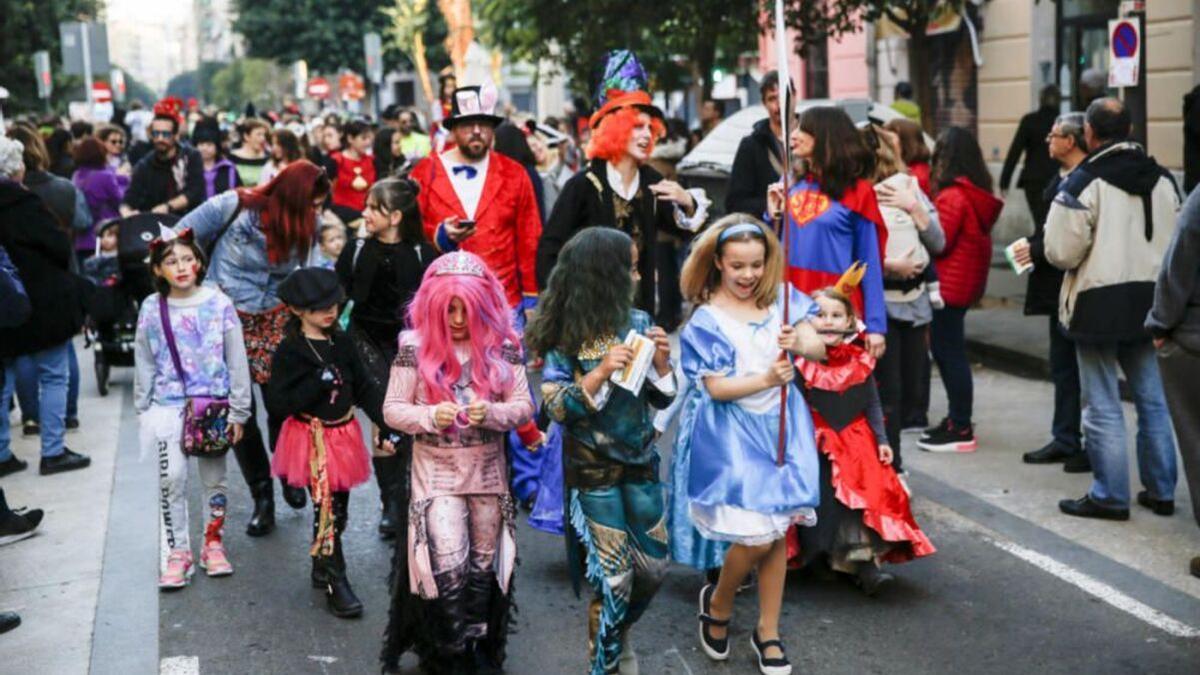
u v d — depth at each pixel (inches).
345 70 2118.6
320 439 237.3
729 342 205.6
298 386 235.6
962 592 243.3
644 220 271.9
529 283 292.4
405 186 265.0
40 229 323.0
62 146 581.9
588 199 268.5
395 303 265.6
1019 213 706.8
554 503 253.8
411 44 1723.7
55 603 248.5
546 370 199.0
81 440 375.6
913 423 356.5
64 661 221.1
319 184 283.7
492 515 207.2
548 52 800.3
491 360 202.1
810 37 632.4
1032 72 686.5
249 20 2107.5
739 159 304.0
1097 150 274.4
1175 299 233.0
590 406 191.8
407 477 207.6
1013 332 474.9
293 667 217.8
